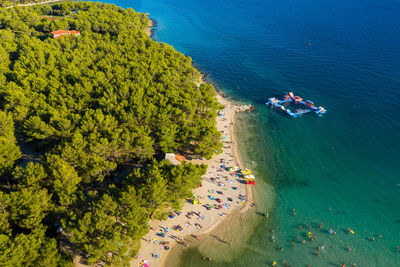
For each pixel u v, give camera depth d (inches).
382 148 3321.9
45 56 4306.1
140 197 1991.9
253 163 3105.3
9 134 2554.1
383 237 2256.4
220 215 2406.5
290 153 3299.7
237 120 3973.9
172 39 7357.3
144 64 4069.9
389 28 7421.3
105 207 1839.3
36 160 2780.5
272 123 3897.6
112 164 2320.4
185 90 3730.3
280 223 2372.0
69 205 1929.1
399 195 2682.1
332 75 5108.3
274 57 6117.1
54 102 3009.4
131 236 1790.1
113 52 4628.4
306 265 2026.3
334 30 7559.1
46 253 1596.9
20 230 1860.2
